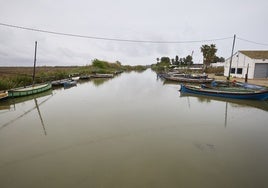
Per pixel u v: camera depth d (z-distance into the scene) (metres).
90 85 29.64
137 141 8.20
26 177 5.64
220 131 9.55
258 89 19.97
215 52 49.66
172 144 7.95
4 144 7.90
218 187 5.20
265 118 11.91
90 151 7.25
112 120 11.09
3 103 15.53
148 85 30.09
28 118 11.59
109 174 5.75
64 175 5.71
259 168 6.16
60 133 9.09
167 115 12.34
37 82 24.34
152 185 5.25
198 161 6.57
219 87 22.53
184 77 34.91
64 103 15.82
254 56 32.34
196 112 13.24
